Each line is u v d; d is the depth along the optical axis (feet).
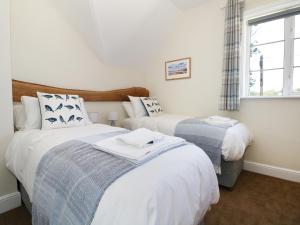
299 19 7.42
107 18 7.98
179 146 4.13
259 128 8.23
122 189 2.44
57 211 2.86
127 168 2.91
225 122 7.26
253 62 8.68
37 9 7.29
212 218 5.08
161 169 2.93
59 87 8.08
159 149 3.65
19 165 4.68
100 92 9.57
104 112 9.96
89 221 2.32
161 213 2.36
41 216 3.22
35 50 7.30
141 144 3.60
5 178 5.55
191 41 10.21
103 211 2.29
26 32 7.03
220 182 6.74
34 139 4.73
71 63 8.48
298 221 4.98
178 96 10.99
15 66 6.81
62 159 3.45
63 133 5.23
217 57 9.32
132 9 8.30
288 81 7.72
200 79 10.00
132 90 11.23
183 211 2.75
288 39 7.65
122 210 2.23
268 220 5.01
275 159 7.92
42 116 6.00
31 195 3.76
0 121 5.43
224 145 6.27
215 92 9.50
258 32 8.48
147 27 9.68
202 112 10.04
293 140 7.48
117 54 9.96
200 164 3.62
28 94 6.95
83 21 7.92
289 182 7.28
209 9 9.43
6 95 5.50
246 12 8.31
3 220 5.02
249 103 8.42
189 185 3.03
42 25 7.45
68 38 8.32
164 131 8.08
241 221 4.97
